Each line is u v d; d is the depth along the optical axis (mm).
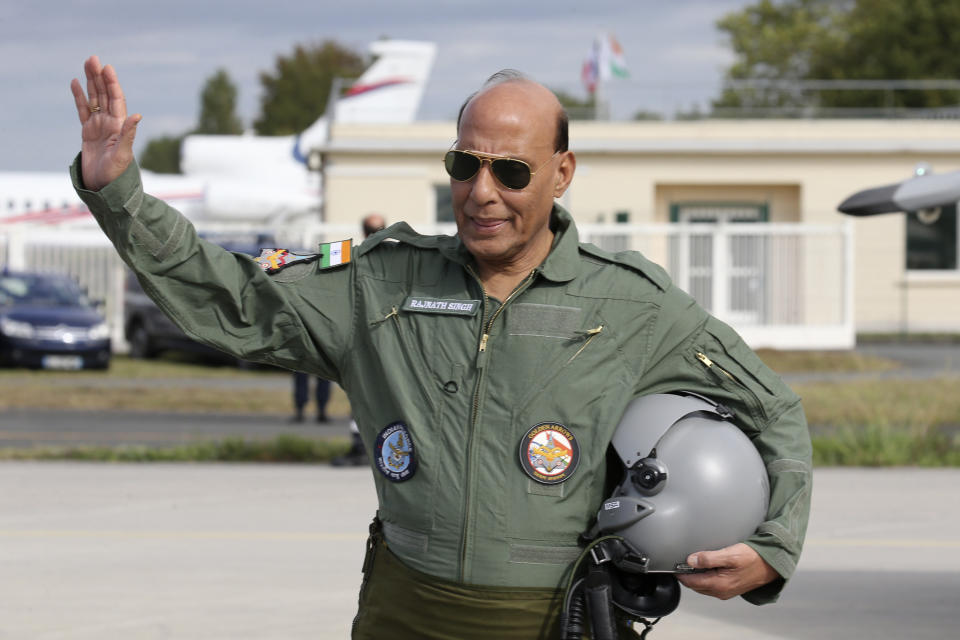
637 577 2969
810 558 7562
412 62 40438
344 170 29328
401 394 2914
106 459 11656
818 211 29531
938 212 4957
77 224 25266
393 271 3049
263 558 7402
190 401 16594
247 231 24125
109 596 6477
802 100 49125
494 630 2846
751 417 3049
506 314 2910
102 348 20828
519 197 2861
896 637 5855
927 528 8500
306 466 11344
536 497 2834
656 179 29422
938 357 23391
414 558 2898
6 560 7309
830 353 22688
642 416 2943
